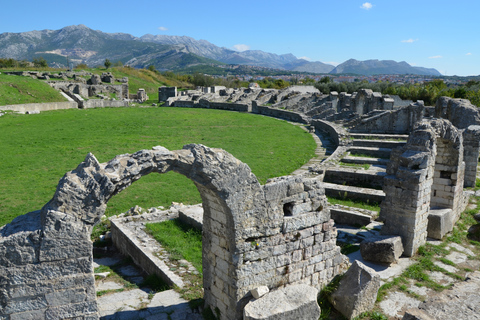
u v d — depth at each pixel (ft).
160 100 212.64
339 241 44.34
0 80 163.43
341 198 58.65
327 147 98.73
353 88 246.68
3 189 60.54
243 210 25.94
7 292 20.18
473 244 43.14
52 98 167.84
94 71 262.26
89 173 21.39
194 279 34.55
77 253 21.26
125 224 47.24
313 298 26.13
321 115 143.23
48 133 106.52
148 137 106.11
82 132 109.91
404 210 39.75
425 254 40.14
